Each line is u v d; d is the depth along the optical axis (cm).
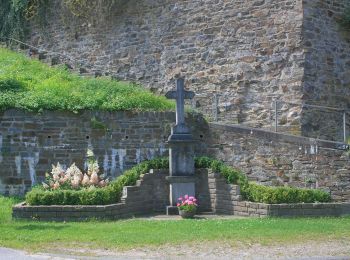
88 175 1636
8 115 1762
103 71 2345
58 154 1752
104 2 2356
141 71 2250
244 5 1989
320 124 1869
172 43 2166
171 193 1561
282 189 1482
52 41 2562
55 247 1016
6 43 2675
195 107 2053
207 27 2075
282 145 1639
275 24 1917
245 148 1697
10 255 958
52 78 2088
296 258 922
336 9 1964
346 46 1981
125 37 2308
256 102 1936
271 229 1196
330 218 1428
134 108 1772
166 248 1005
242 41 1983
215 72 2039
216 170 1592
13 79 1936
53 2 2567
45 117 1758
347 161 1548
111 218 1423
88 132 1758
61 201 1426
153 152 1744
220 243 1048
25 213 1399
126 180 1556
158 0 2217
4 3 2698
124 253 966
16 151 1756
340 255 948
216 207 1573
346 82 1966
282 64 1891
